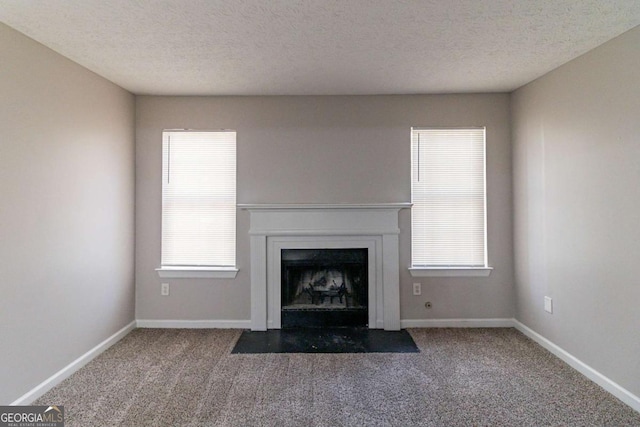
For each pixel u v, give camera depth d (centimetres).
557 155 286
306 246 354
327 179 356
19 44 219
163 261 360
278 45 241
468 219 359
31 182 228
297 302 367
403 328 355
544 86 301
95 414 214
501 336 333
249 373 265
